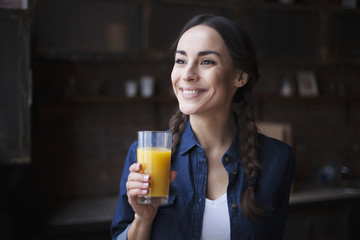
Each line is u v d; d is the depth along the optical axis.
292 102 3.66
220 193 1.16
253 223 1.12
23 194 2.54
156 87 3.28
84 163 3.11
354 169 3.85
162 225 1.13
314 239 2.93
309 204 2.87
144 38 2.93
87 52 2.79
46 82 2.97
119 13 2.87
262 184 1.18
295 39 3.34
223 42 1.07
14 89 2.29
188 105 1.07
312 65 3.71
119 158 3.21
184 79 1.05
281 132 2.90
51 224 2.37
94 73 3.11
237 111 1.27
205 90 1.06
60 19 2.71
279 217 1.24
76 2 2.75
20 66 2.29
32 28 2.65
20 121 2.30
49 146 3.01
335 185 3.42
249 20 3.20
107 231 2.52
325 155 3.77
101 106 3.15
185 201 1.13
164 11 2.97
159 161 0.96
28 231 2.55
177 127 1.23
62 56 2.72
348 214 3.02
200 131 1.18
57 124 3.03
